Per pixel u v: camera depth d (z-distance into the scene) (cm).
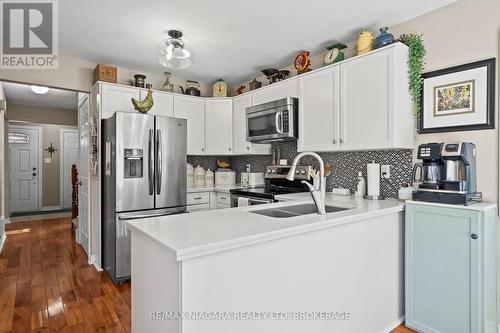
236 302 123
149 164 305
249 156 434
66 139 732
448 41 218
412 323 205
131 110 338
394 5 220
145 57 329
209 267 115
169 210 321
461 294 181
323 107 274
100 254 324
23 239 445
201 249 110
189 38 279
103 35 272
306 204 224
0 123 420
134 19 242
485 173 199
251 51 312
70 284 283
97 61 342
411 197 229
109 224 303
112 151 295
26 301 246
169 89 382
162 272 121
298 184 324
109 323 214
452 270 185
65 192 732
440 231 190
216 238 118
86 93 351
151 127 307
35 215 647
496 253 190
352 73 249
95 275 306
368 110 237
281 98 321
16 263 340
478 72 203
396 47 221
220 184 426
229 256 121
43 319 219
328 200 245
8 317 221
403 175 248
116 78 338
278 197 284
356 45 263
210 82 431
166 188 319
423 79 231
